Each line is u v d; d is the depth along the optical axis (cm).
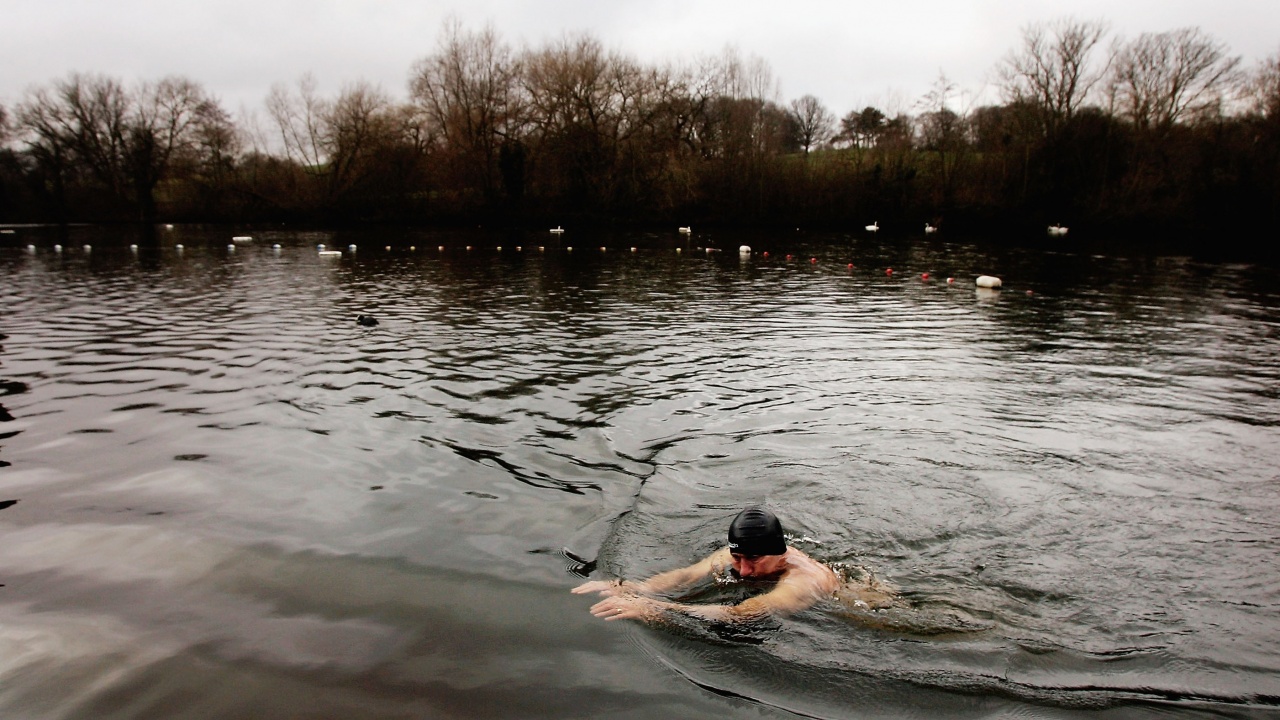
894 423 696
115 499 509
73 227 4469
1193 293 1752
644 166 4781
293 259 2503
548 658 335
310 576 407
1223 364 980
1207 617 369
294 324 1216
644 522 479
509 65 4741
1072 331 1230
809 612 371
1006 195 4412
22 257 2530
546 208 4756
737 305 1489
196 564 419
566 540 454
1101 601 384
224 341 1069
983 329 1240
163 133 5100
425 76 4734
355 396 772
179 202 5116
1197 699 308
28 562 420
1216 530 469
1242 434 671
